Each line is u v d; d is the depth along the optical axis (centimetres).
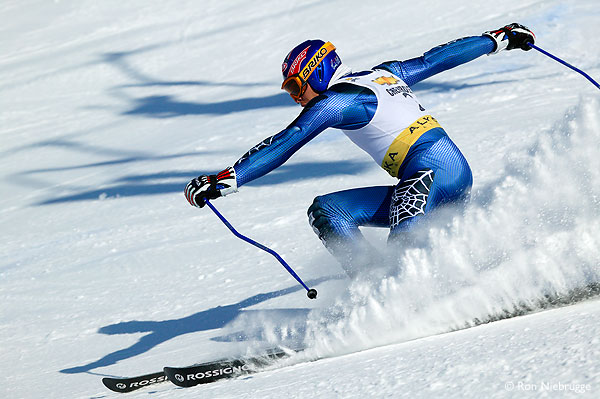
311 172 2244
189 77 4022
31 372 1273
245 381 853
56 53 4884
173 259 1820
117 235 2141
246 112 3209
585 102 1106
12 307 1727
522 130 2083
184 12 5138
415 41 3606
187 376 921
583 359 542
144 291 1642
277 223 1897
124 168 2866
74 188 2766
